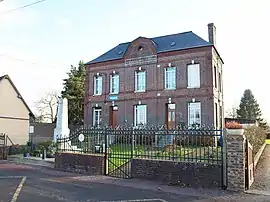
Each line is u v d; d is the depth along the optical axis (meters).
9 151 22.62
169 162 10.75
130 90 28.75
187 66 26.02
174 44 27.53
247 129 14.95
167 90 26.69
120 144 12.59
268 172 12.63
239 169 9.29
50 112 57.06
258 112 65.81
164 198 8.44
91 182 11.02
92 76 31.61
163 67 27.14
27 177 12.27
